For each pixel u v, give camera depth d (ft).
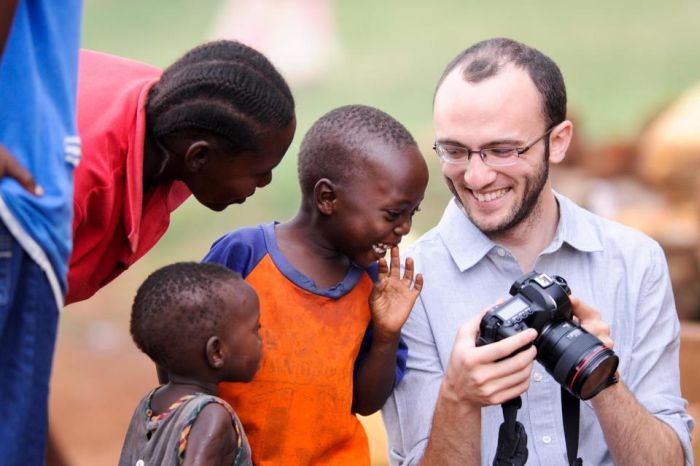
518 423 16.98
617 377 16.90
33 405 13.35
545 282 16.81
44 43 13.66
